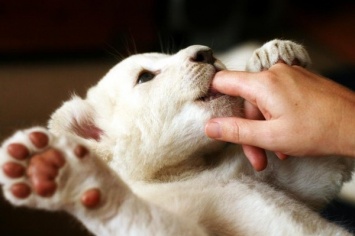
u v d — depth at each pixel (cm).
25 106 133
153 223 44
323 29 182
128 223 43
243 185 59
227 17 162
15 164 39
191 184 59
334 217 77
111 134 65
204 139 60
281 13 176
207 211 54
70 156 40
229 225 55
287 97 50
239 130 52
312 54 159
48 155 39
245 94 53
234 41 161
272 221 54
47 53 168
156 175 63
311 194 62
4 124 122
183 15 162
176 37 165
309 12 196
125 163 63
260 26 168
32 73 154
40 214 96
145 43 174
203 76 59
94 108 69
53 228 94
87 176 41
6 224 93
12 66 159
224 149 63
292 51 61
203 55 61
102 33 173
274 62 60
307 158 61
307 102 50
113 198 43
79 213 42
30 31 167
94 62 165
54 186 39
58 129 65
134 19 172
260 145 52
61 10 168
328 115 50
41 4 166
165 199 53
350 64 151
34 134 40
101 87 70
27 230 93
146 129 62
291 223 54
